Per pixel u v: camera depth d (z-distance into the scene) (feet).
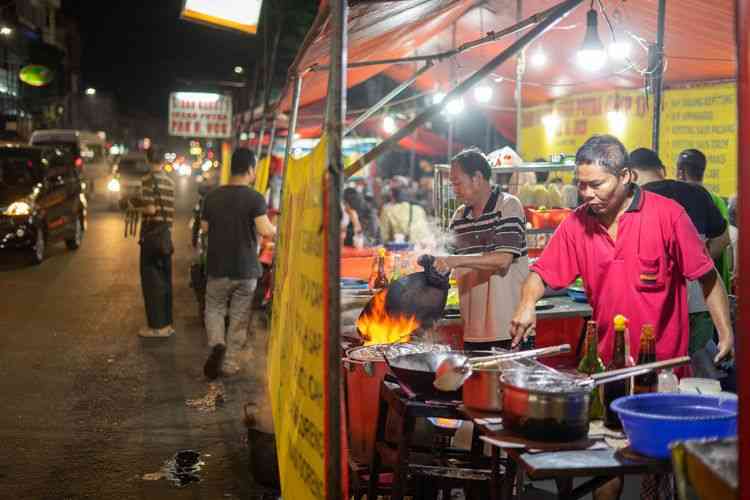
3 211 50.42
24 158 54.29
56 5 184.55
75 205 59.52
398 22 19.01
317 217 9.46
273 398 14.14
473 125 67.10
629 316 12.26
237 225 25.70
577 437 9.24
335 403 8.77
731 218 23.82
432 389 11.30
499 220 16.47
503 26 31.30
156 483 17.81
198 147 161.48
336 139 8.88
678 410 9.38
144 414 22.57
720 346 11.98
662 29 22.13
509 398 9.45
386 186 59.06
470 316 16.87
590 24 22.03
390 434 13.75
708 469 7.00
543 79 40.04
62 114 181.57
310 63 19.57
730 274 21.66
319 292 9.21
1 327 33.45
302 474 10.07
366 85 62.23
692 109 35.99
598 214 12.45
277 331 14.52
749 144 6.58
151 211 31.68
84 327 33.78
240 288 26.00
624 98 40.01
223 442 20.40
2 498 16.89
